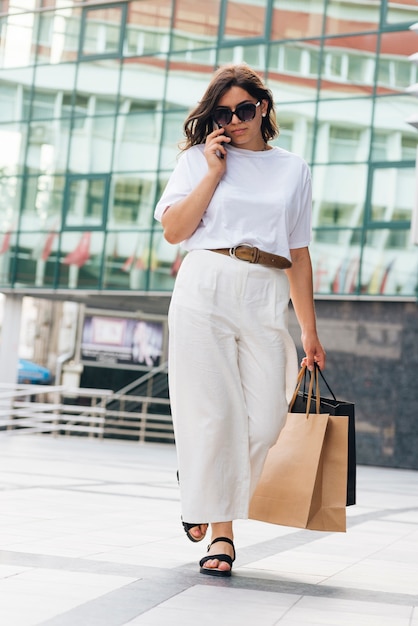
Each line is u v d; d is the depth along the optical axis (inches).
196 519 181.0
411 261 946.7
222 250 184.5
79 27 1118.4
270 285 185.3
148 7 1086.4
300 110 1003.3
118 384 1541.6
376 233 960.9
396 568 215.2
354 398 957.2
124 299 1131.3
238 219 184.9
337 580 189.3
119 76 1094.4
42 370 1640.0
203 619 141.3
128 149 1082.7
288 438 188.9
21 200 1123.3
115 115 1091.9
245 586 172.2
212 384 181.9
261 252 183.8
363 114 979.9
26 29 1140.5
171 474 569.0
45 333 1694.1
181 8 1071.0
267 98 190.2
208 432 181.3
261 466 186.1
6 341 1130.0
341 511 186.9
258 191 187.2
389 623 148.0
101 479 473.4
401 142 964.0
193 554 211.3
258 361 185.2
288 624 142.1
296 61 1010.7
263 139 196.1
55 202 1107.9
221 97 187.6
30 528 244.5
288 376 190.9
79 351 1573.6
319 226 981.2
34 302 1716.3
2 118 1144.2
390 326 952.3
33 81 1132.5
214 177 183.6
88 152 1099.9
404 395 943.0
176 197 189.9
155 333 1533.0
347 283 964.0
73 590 156.9
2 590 152.9
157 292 1053.2
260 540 254.8
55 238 1103.6
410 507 433.7
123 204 1077.1
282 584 178.1
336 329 968.9
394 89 971.3
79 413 1514.5
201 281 183.3
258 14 1032.2
